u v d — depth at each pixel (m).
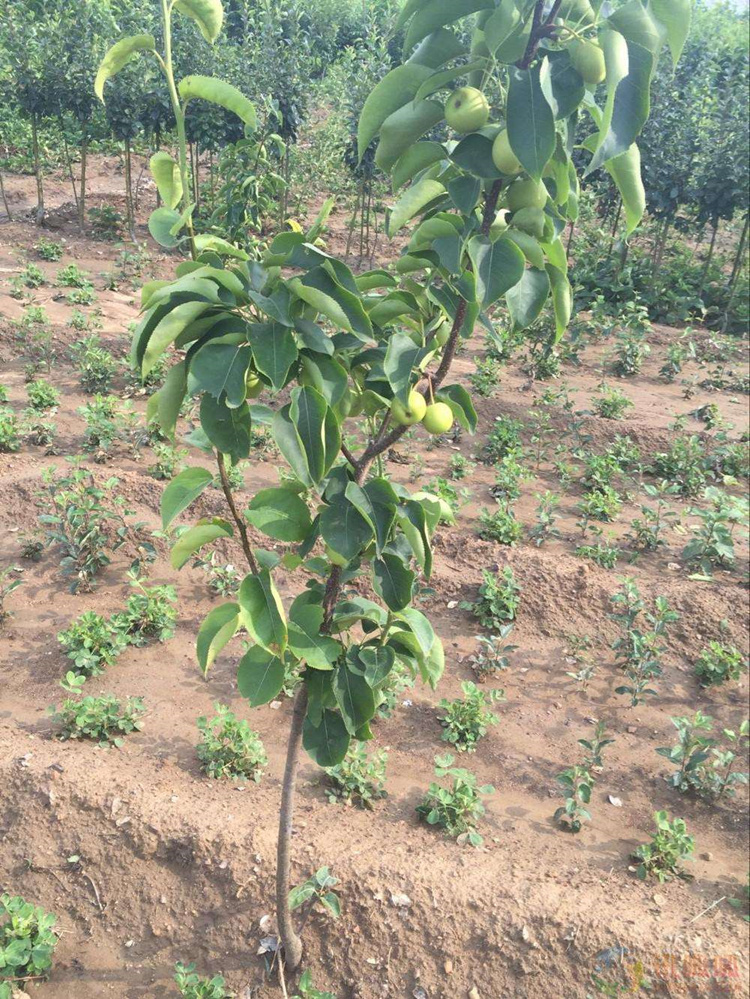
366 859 4.29
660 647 6.54
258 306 2.14
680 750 5.18
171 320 2.10
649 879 4.53
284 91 16.38
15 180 18.98
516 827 4.89
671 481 9.35
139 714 5.40
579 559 7.45
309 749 2.97
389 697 5.61
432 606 6.84
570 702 6.04
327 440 2.35
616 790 5.30
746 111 16.23
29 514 7.31
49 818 4.43
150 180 20.14
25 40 15.29
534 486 8.99
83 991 3.81
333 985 3.85
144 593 6.51
